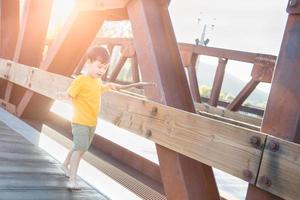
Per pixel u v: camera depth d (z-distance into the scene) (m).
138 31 3.37
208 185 2.89
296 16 2.17
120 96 3.40
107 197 3.22
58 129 6.00
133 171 4.30
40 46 6.83
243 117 7.00
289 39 2.19
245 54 7.18
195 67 8.08
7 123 5.55
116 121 3.42
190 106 3.21
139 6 3.39
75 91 3.11
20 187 2.99
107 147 4.96
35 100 6.11
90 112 3.20
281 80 2.19
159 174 4.10
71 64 5.68
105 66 3.18
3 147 4.11
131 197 3.35
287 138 2.10
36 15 6.61
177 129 2.75
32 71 5.66
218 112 7.42
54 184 3.23
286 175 1.99
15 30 7.52
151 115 3.03
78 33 5.25
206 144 2.49
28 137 4.84
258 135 2.17
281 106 2.16
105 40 10.68
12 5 7.42
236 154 2.29
